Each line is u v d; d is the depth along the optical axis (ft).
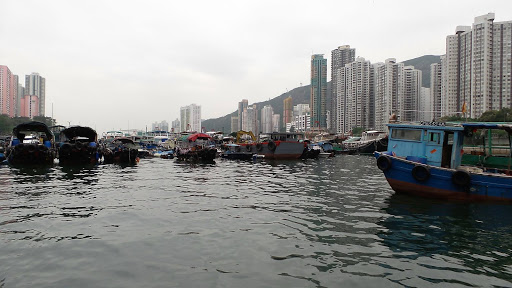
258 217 32.14
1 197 41.32
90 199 40.70
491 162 45.93
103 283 17.52
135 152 110.32
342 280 18.35
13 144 97.19
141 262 20.45
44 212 33.40
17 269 19.22
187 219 31.12
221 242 24.45
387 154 45.91
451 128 41.32
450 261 21.34
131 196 43.32
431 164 42.75
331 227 28.71
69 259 20.84
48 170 75.87
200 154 117.70
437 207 36.60
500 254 22.62
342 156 168.66
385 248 23.58
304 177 66.85
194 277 18.37
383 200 40.73
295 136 127.13
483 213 33.91
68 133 110.01
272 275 18.79
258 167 92.53
